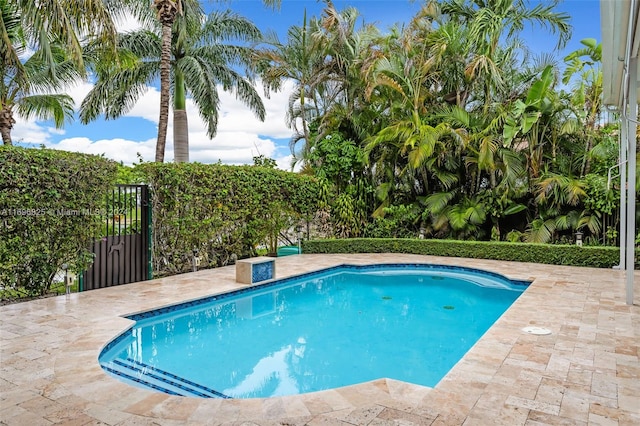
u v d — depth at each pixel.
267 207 11.02
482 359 3.93
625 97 5.79
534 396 3.15
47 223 6.27
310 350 5.23
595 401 3.06
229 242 10.45
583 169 11.13
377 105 13.48
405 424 2.75
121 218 7.91
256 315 6.91
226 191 9.66
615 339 4.50
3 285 6.10
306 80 14.10
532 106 10.58
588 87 11.61
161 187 8.57
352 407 3.00
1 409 2.99
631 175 5.82
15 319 5.36
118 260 7.81
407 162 12.53
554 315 5.48
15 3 8.34
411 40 12.34
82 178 6.74
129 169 8.27
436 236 12.66
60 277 7.54
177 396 3.22
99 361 4.24
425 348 5.29
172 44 15.38
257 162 12.52
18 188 5.84
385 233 12.81
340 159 12.90
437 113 12.16
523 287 8.34
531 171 11.03
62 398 3.17
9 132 12.17
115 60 10.12
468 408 2.97
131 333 5.34
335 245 12.55
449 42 12.05
